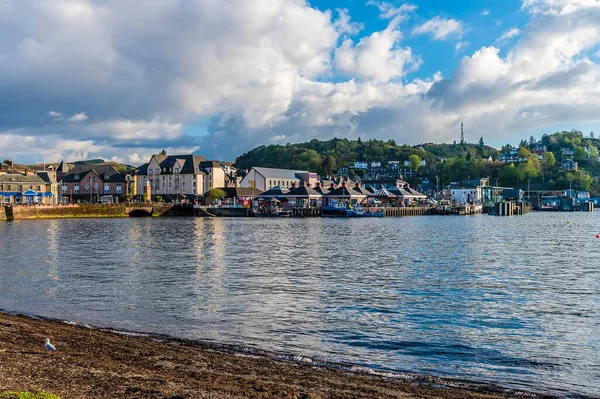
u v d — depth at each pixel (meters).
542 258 59.97
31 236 86.69
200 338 25.73
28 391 15.64
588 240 86.50
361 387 18.67
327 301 34.94
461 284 41.78
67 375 17.70
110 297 35.97
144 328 27.61
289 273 47.22
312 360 22.47
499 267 52.00
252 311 31.84
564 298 36.38
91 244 73.50
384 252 65.00
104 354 21.56
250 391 17.25
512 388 19.77
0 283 41.47
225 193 196.50
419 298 36.06
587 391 19.62
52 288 39.31
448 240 84.25
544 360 23.06
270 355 23.05
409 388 19.03
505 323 29.30
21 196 162.50
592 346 25.14
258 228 112.69
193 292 37.88
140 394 16.12
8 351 20.80
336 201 188.00
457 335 26.80
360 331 27.39
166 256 59.59
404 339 26.00
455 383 20.03
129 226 115.69
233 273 47.03
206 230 104.88
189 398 15.98
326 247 71.12
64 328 26.59
